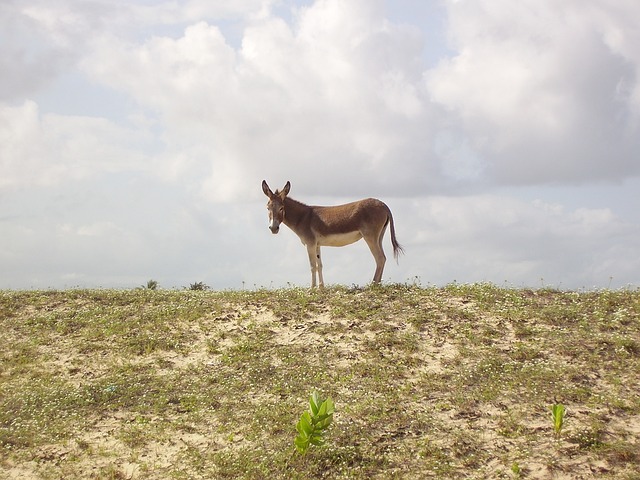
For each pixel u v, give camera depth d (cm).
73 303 1705
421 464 942
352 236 1647
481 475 910
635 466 898
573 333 1266
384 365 1240
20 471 995
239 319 1516
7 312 1645
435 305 1466
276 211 1667
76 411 1170
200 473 966
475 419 1042
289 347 1355
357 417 1070
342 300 1538
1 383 1309
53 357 1413
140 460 1014
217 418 1119
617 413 1016
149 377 1295
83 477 972
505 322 1345
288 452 983
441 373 1191
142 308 1655
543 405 1054
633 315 1311
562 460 922
